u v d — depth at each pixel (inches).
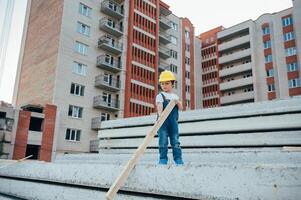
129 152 291.6
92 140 1218.6
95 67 1330.0
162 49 1750.7
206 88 2030.0
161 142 136.1
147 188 105.2
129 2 1541.6
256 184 78.9
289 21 1660.9
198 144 236.8
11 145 951.6
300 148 167.0
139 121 305.9
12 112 977.5
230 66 1973.4
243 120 221.6
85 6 1357.0
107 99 1344.7
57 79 1174.3
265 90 1678.2
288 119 198.4
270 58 1710.1
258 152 160.2
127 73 1419.8
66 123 1156.5
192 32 2047.2
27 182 180.5
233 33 1946.4
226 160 172.2
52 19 1327.5
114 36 1460.4
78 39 1289.4
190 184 93.4
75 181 139.5
